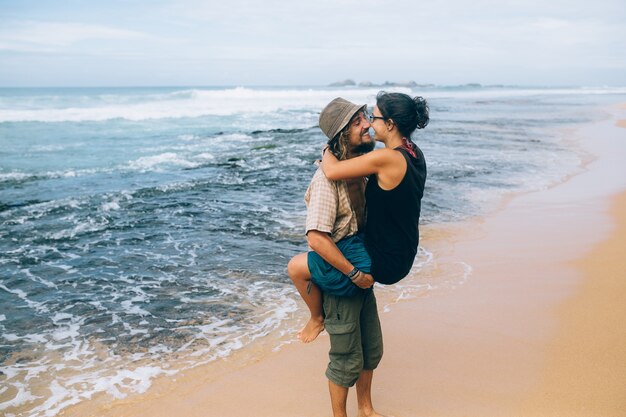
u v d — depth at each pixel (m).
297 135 19.59
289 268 2.79
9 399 3.34
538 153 14.89
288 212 8.21
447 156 14.00
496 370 3.56
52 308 4.76
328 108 2.60
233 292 5.11
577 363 3.61
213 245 6.55
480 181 10.71
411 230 2.61
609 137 19.30
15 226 7.46
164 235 6.99
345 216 2.63
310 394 3.37
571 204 8.77
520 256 6.06
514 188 10.11
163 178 11.18
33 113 26.53
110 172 11.98
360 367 2.80
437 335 4.10
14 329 4.35
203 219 7.79
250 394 3.37
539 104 47.16
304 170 12.06
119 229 7.29
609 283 5.11
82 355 3.92
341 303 2.69
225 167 12.54
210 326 4.39
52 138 18.84
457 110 36.69
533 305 4.64
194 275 5.56
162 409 3.21
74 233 7.12
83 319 4.54
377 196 2.54
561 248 6.34
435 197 9.21
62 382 3.55
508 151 15.20
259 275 5.55
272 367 3.71
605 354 3.72
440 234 7.01
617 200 9.00
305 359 3.83
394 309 4.62
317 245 2.52
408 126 2.62
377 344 2.97
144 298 4.97
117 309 4.73
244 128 23.23
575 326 4.19
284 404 3.25
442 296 4.90
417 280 5.34
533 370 3.54
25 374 3.65
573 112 34.62
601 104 47.25
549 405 3.13
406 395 3.29
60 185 10.48
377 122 2.65
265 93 55.50
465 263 5.84
